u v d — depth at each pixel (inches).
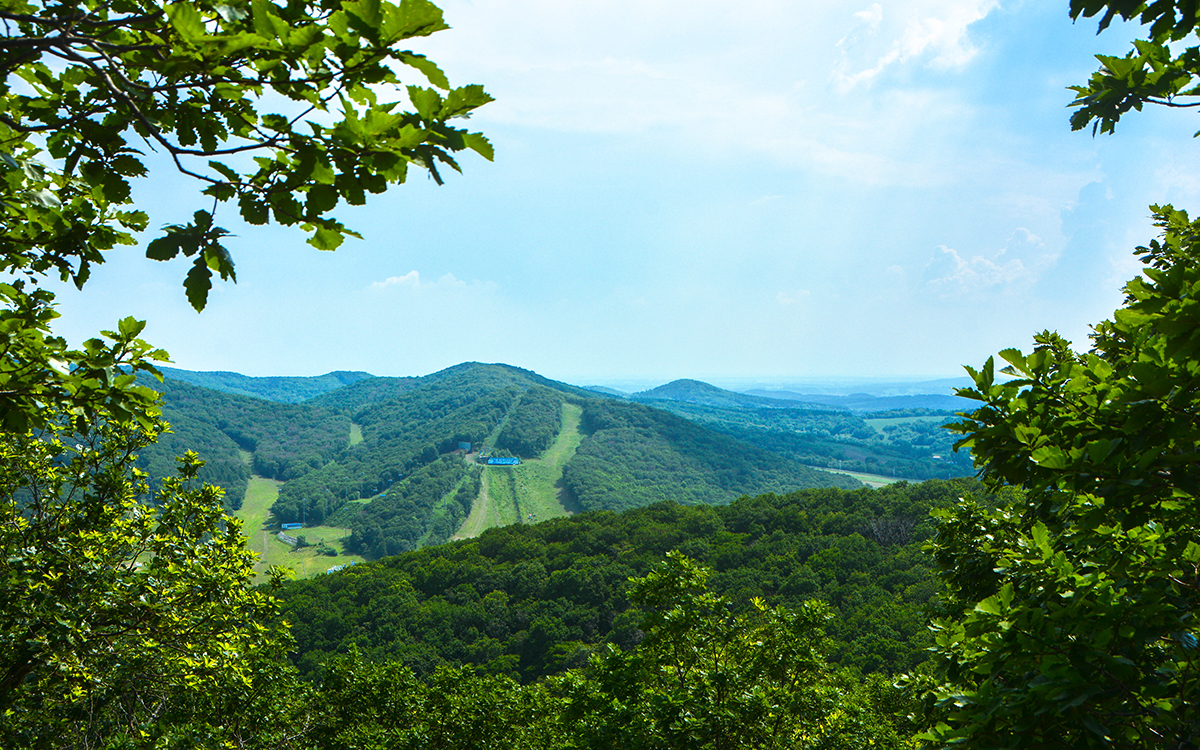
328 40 75.5
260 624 394.0
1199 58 153.1
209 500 404.8
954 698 142.4
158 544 344.8
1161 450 122.7
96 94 96.7
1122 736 130.8
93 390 144.6
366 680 738.8
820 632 438.6
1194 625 137.4
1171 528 142.5
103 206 161.2
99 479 354.6
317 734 694.5
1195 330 112.3
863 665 1819.6
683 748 351.6
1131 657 130.6
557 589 3134.8
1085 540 161.6
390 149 81.0
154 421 163.9
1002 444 153.8
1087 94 172.7
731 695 390.3
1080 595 143.6
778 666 427.5
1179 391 119.8
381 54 77.0
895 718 656.4
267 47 76.9
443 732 704.4
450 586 3373.5
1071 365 147.9
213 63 80.4
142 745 344.8
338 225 94.9
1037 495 158.9
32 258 159.0
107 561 314.8
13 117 106.6
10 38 77.1
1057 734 130.9
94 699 336.8
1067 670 125.7
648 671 419.5
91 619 277.0
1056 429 144.2
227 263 91.6
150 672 334.3
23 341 136.6
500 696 751.1
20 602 269.9
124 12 97.0
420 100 78.2
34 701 325.1
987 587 252.8
